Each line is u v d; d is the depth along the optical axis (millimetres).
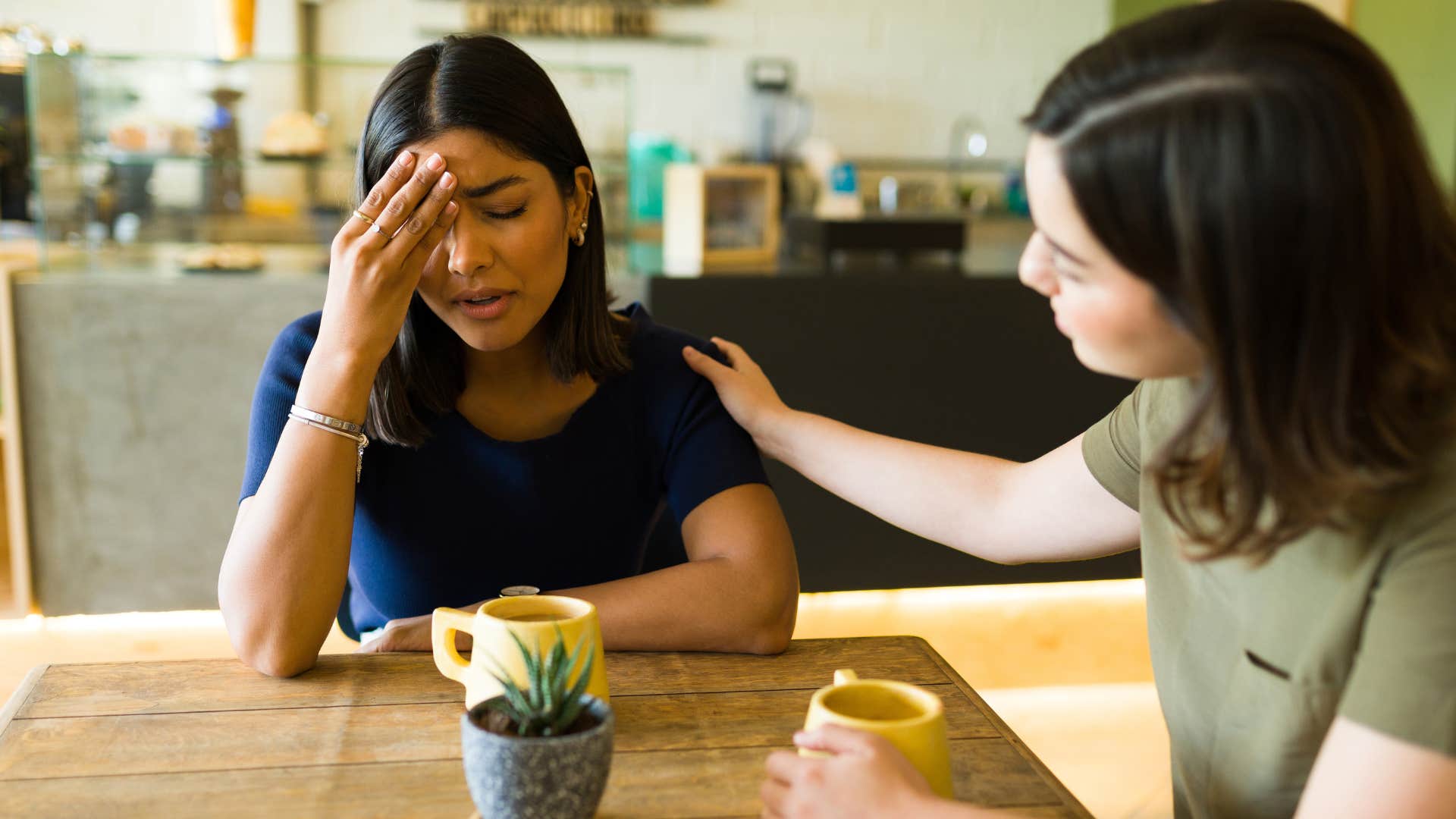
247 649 949
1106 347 686
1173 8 664
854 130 4453
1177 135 607
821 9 4375
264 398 1147
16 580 2508
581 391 1207
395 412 1115
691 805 741
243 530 983
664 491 1263
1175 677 841
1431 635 622
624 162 2385
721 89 4355
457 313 1047
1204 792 823
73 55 2307
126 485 2510
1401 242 608
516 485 1161
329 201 2436
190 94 2344
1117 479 960
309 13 4039
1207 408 649
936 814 617
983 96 4516
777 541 1101
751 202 3068
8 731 835
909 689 699
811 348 2617
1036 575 2801
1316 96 589
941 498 1064
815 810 639
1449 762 606
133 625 2615
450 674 854
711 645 1019
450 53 1042
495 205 1023
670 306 2535
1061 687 2455
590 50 4254
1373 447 637
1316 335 611
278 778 771
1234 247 603
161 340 2459
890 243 3035
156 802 740
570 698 690
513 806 668
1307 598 723
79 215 2396
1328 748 647
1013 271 2975
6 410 2445
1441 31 3090
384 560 1174
